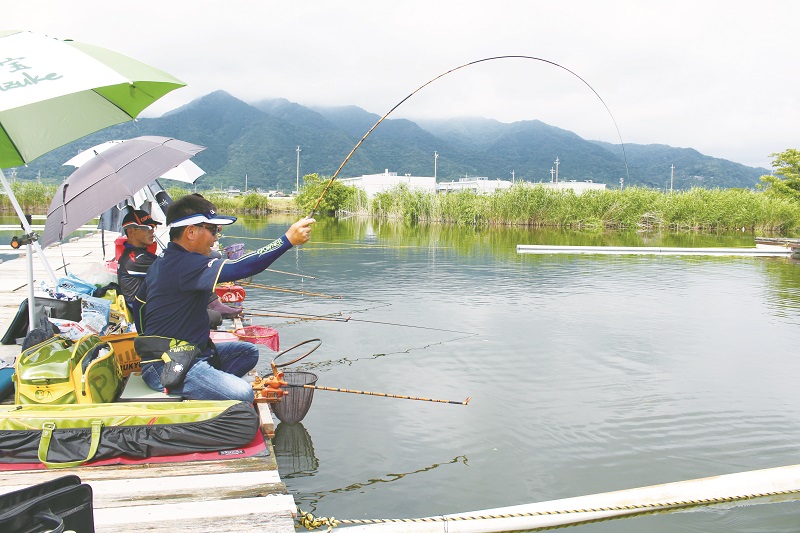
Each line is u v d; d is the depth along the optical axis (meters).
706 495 3.53
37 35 3.44
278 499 2.92
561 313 9.03
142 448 3.27
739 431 4.64
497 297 10.36
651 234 28.47
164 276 3.68
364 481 3.79
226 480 3.08
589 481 3.84
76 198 4.83
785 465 4.08
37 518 1.97
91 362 3.55
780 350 7.04
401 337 7.39
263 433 3.67
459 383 5.69
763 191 40.47
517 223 30.97
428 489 3.70
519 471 3.95
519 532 3.23
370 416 4.84
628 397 5.38
